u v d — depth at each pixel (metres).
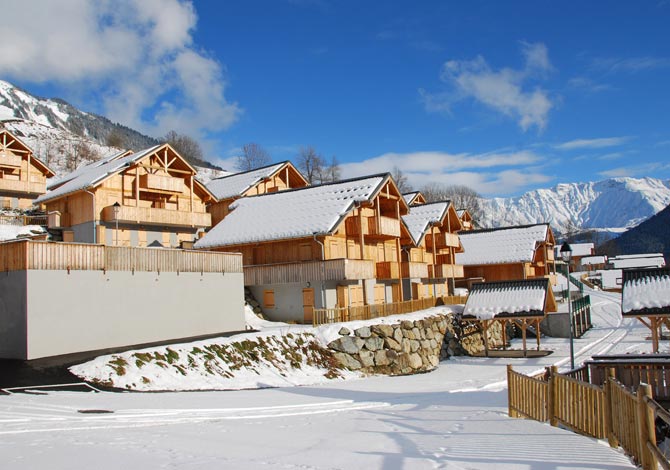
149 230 41.34
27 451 8.63
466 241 59.78
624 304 29.36
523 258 54.12
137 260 23.25
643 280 29.98
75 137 116.12
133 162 38.91
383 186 36.94
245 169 88.94
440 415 14.34
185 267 25.52
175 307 24.77
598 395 10.52
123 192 39.56
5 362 18.97
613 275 77.12
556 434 10.81
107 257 22.03
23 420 11.88
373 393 20.44
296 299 33.00
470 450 8.95
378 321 30.77
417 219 47.31
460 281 57.78
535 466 7.70
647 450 7.68
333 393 20.03
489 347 40.91
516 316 34.75
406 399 18.66
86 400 15.23
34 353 19.25
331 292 32.97
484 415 14.34
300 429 11.52
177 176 44.22
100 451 8.67
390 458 8.29
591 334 43.09
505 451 8.88
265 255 34.97
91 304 21.25
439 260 50.31
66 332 20.28
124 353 20.05
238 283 28.48
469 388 22.33
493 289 36.94
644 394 7.84
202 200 45.81
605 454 8.83
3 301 20.06
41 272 19.69
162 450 8.88
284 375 23.56
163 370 19.94
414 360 31.30
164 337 24.08
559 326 43.12
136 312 22.98
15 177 50.22
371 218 36.91
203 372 20.97
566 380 12.16
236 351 23.44
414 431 11.24
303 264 32.44
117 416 12.96
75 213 39.44
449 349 36.12
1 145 48.62
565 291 54.69
